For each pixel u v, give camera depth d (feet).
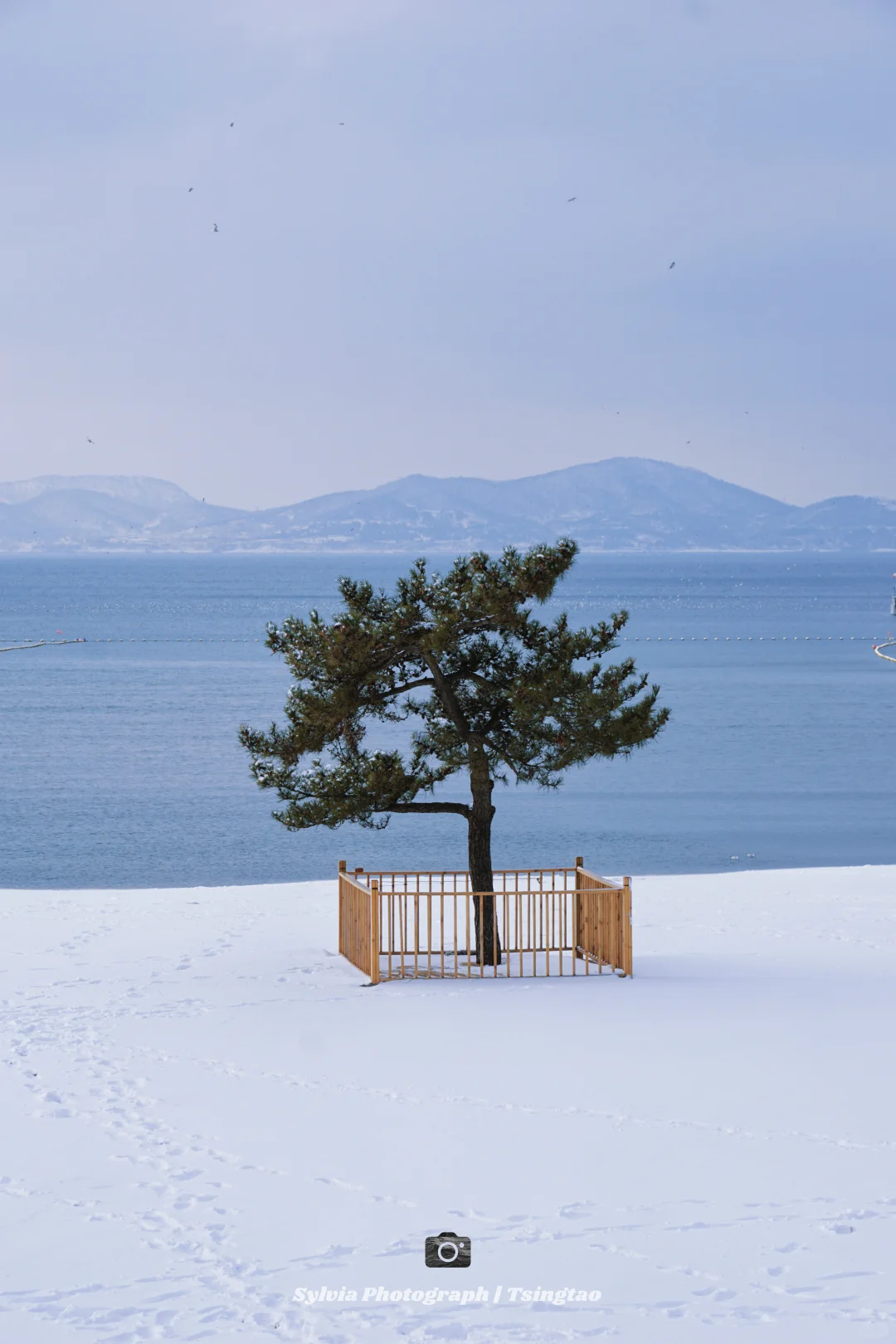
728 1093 35.58
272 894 83.20
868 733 216.33
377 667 60.18
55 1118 33.81
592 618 584.81
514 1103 34.81
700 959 58.49
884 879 86.17
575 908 60.03
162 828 136.98
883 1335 21.26
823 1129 32.22
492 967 57.26
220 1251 24.95
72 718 239.30
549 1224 26.12
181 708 255.09
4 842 129.39
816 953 59.77
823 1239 25.08
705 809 148.46
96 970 56.24
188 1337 21.49
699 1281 23.35
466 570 60.44
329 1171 29.43
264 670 335.67
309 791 61.11
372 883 53.31
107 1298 22.98
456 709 60.90
